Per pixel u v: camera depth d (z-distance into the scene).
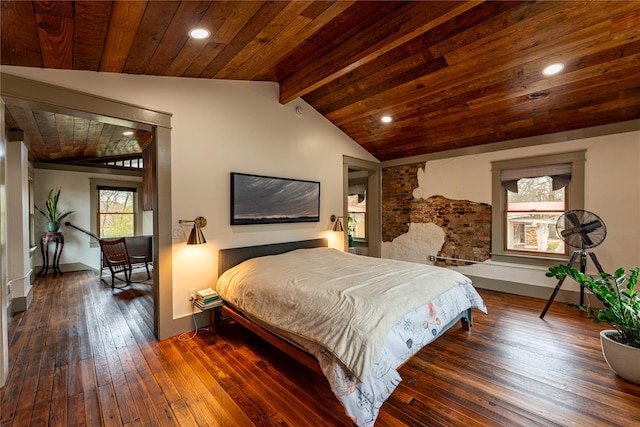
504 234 4.33
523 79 2.98
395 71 3.25
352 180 6.55
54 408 1.80
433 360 2.39
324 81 3.13
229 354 2.51
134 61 2.34
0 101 2.06
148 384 2.07
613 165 3.42
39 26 1.66
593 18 2.23
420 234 5.15
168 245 2.81
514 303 3.80
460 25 2.54
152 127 2.77
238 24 2.00
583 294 3.30
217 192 3.18
